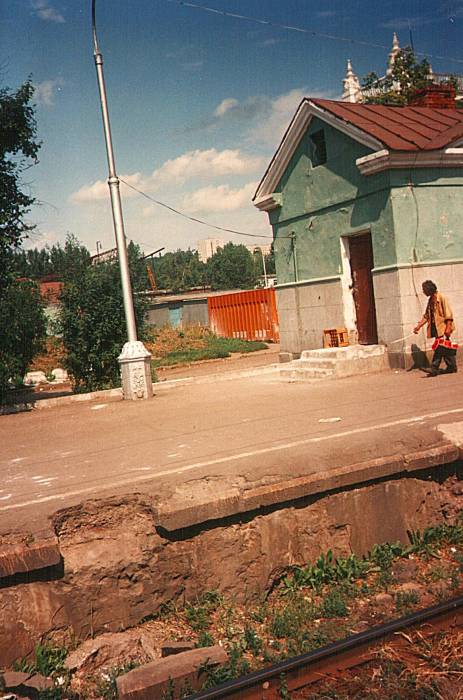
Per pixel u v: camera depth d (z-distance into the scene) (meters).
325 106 15.07
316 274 16.30
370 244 14.74
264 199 17.58
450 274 14.12
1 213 15.36
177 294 50.16
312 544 6.27
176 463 7.02
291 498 6.07
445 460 6.94
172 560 5.73
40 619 5.20
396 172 13.47
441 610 4.90
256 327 36.44
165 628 5.50
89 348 18.00
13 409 14.05
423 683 4.26
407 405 9.39
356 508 6.53
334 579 6.15
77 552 5.52
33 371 28.94
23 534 5.20
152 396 13.80
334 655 4.48
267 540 6.06
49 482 6.82
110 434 9.65
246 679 4.19
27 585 5.18
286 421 9.03
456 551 6.55
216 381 15.91
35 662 5.02
